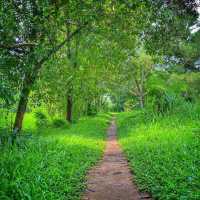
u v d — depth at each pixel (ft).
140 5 49.62
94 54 98.07
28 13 47.16
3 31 44.55
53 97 69.15
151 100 93.30
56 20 49.29
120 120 148.97
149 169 38.47
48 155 42.19
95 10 51.24
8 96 40.11
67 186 32.45
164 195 28.19
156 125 74.02
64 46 88.43
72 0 48.16
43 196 27.55
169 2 52.44
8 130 44.96
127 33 58.44
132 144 62.80
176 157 39.83
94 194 32.71
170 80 113.60
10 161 31.55
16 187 26.71
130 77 165.48
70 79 95.20
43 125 97.81
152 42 55.26
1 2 43.88
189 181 29.50
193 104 80.07
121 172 42.01
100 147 67.31
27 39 48.42
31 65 47.44
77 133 86.84
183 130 58.03
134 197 31.22
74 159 47.01
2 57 44.52
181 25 55.16
